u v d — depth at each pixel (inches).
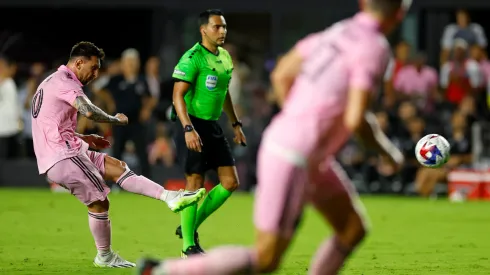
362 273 1149.7
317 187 797.2
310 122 737.0
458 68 2783.0
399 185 2682.1
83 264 1212.5
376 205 2348.7
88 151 1191.6
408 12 3048.7
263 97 2923.2
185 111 1245.7
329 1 3043.8
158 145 2728.8
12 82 2755.9
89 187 1164.5
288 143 735.7
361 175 2699.3
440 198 2647.6
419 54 2812.5
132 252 1364.4
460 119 2650.1
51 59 3137.3
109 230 1187.9
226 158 1288.1
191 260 762.2
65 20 3142.2
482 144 2657.5
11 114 2746.1
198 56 1266.0
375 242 1526.8
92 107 1151.6
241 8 3056.1
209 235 1627.7
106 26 3139.8
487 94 2810.0
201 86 1266.0
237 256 753.0
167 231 1669.5
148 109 2586.1
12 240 1480.1
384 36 764.0
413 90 2763.3
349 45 741.3
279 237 745.6
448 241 1555.1
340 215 812.0
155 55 3075.8
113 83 2524.6
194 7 3056.1
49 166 1164.5
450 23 3048.7
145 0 3051.2
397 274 1142.3
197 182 1282.0
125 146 2571.4
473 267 1215.6
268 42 3070.9
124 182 1180.5
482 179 2615.7
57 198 2359.7
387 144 785.6
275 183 737.6
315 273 836.0
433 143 892.6
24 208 2066.9
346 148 2704.2
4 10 3115.2
